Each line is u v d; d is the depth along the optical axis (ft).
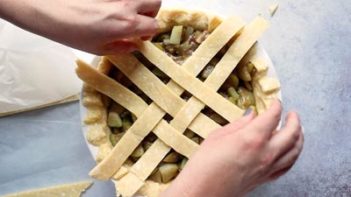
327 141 2.79
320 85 2.80
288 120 2.15
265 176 2.15
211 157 2.03
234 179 2.02
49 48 2.75
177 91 2.42
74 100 2.82
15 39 2.76
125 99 2.42
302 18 2.81
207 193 2.01
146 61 2.47
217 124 2.40
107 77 2.42
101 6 2.22
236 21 2.42
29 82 2.78
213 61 2.48
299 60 2.80
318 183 2.79
